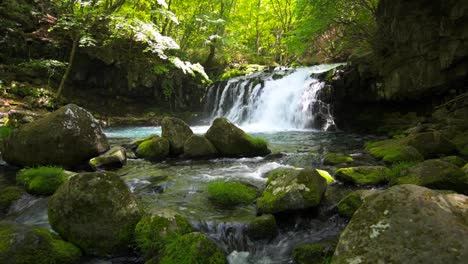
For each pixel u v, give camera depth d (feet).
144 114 60.13
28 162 23.68
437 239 8.22
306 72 56.18
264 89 56.34
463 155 24.62
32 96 48.52
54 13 57.67
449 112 34.01
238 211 16.30
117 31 53.67
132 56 58.95
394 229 8.65
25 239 11.72
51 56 53.72
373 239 8.75
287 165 25.20
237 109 59.88
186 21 67.41
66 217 13.48
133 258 12.94
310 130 47.70
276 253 13.30
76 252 12.78
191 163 26.30
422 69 35.45
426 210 8.73
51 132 23.80
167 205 17.13
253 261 12.97
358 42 48.93
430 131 29.27
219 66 75.10
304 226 15.05
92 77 57.11
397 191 9.36
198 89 66.28
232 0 74.49
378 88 40.55
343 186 19.31
